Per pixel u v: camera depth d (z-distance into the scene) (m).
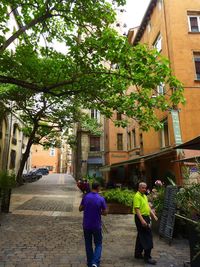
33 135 26.72
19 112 32.47
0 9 9.80
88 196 5.42
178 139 13.56
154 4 18.88
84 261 5.57
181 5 16.14
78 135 39.47
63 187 28.03
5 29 10.07
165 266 5.38
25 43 11.66
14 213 11.45
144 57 8.32
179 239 7.57
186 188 5.09
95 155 37.56
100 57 9.64
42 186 28.48
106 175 29.77
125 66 8.83
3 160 27.62
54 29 11.02
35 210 12.41
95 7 9.73
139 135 23.17
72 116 27.36
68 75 11.16
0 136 26.48
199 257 4.72
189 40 15.45
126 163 18.94
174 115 13.96
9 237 7.43
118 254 6.13
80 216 11.10
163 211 7.92
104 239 7.48
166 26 16.38
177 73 14.73
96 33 9.98
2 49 8.59
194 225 4.84
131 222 10.09
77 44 10.00
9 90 20.55
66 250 6.33
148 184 18.38
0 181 11.45
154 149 17.84
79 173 36.75
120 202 12.12
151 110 10.50
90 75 10.30
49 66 12.94
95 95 10.65
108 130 31.73
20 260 5.54
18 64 12.50
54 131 29.61
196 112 14.16
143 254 6.11
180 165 13.03
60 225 9.22
